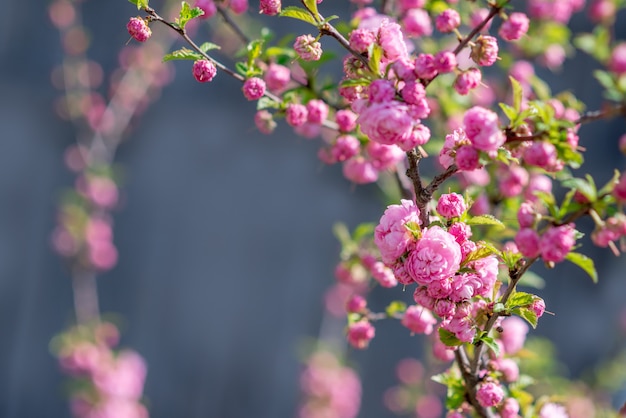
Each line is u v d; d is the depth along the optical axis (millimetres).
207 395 7773
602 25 5129
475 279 2570
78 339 6875
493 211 3875
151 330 7738
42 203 7516
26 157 7484
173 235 7773
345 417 7184
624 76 4133
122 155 7648
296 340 7730
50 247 7543
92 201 7223
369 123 2455
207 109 7719
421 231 2576
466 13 4211
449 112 4340
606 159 7398
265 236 7789
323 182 7754
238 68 3396
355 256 4105
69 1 7348
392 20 3604
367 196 7668
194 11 2906
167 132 7707
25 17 7461
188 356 7785
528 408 3248
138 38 2852
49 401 7633
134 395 6887
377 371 7695
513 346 3375
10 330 7539
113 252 7293
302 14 2758
